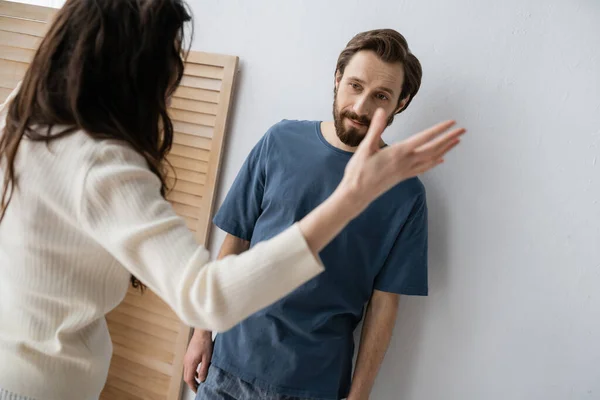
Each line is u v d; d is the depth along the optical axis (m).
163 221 0.65
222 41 1.56
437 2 1.33
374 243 1.27
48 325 0.76
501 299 1.30
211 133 1.54
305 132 1.33
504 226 1.29
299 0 1.46
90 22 0.71
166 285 0.64
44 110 0.71
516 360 1.29
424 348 1.37
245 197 1.39
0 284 0.78
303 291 1.24
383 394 1.41
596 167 1.21
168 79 0.78
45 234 0.72
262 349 1.27
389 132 1.39
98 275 0.77
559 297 1.25
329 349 1.27
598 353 1.22
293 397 1.26
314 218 0.64
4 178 0.73
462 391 1.33
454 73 1.32
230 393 1.30
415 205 1.26
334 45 1.43
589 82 1.21
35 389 0.76
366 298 1.32
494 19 1.28
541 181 1.26
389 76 1.18
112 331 1.67
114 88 0.73
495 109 1.29
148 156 0.75
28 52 1.61
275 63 1.50
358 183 0.62
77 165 0.68
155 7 0.73
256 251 0.64
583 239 1.23
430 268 1.36
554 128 1.24
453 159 1.33
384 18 1.38
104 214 0.67
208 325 0.65
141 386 1.62
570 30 1.22
